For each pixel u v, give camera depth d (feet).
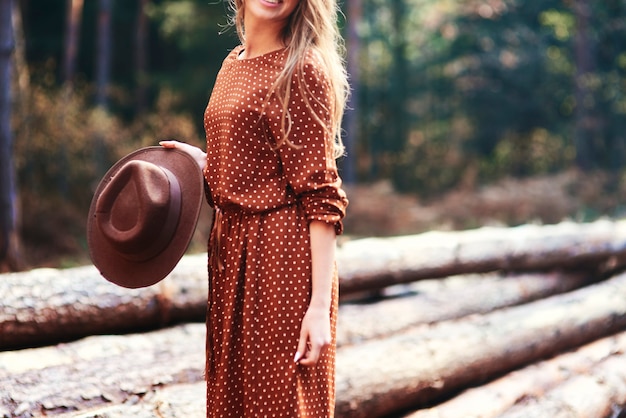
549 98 78.54
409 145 73.92
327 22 7.30
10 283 11.71
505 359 14.34
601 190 56.85
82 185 40.16
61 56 74.59
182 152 7.95
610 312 17.15
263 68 7.14
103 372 10.80
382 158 71.51
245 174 7.16
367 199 50.93
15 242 29.19
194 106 69.56
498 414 12.81
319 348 7.02
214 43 68.23
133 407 10.24
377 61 81.76
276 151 7.16
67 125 40.32
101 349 11.62
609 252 20.39
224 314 7.42
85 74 75.92
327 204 6.98
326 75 7.05
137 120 50.60
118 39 76.95
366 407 11.85
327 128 7.01
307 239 7.15
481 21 79.10
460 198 55.88
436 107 82.69
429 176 69.51
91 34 75.36
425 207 54.75
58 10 74.59
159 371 11.18
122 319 12.57
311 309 7.06
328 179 6.98
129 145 43.70
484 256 18.61
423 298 16.89
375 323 15.16
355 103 58.29
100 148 41.70
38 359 10.89
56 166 39.40
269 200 7.15
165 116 47.67
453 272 18.20
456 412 12.56
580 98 66.95
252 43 7.38
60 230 35.32
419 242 18.48
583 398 13.30
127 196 7.60
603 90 71.15
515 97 79.46
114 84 71.10
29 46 71.36
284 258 7.13
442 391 13.28
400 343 13.37
